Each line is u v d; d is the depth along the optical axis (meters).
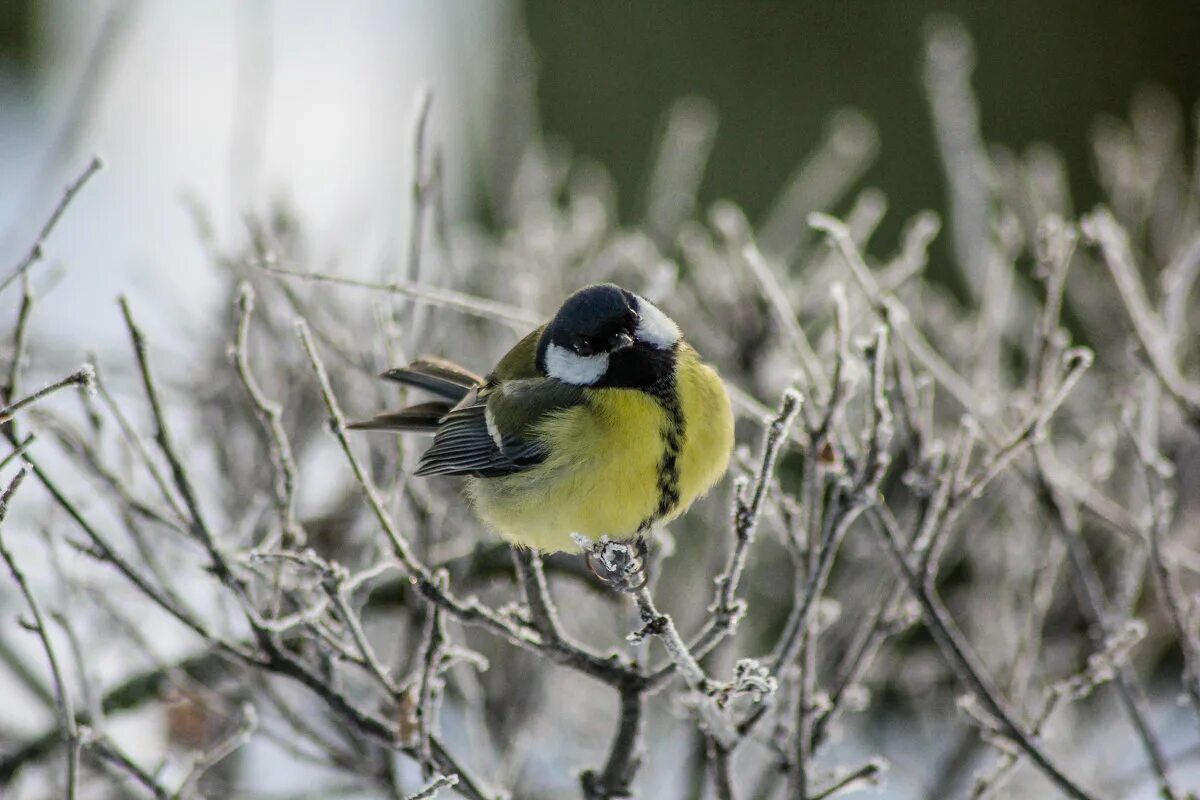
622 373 7.73
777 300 7.55
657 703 10.80
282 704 8.50
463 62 17.73
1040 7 17.33
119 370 10.44
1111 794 10.15
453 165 16.67
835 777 8.00
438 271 10.31
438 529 8.95
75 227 15.55
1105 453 9.27
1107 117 17.17
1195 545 10.75
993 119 17.47
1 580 8.96
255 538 9.23
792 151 18.23
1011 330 12.47
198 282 14.03
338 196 15.54
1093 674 7.23
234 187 10.29
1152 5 17.02
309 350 6.25
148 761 9.41
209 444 9.69
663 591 11.02
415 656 8.43
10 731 9.11
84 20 21.47
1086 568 8.65
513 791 9.66
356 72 19.70
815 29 18.16
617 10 18.84
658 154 18.17
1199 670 7.51
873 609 8.15
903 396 7.44
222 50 20.69
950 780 9.57
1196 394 8.80
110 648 9.34
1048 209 13.56
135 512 8.00
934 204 17.38
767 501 7.70
